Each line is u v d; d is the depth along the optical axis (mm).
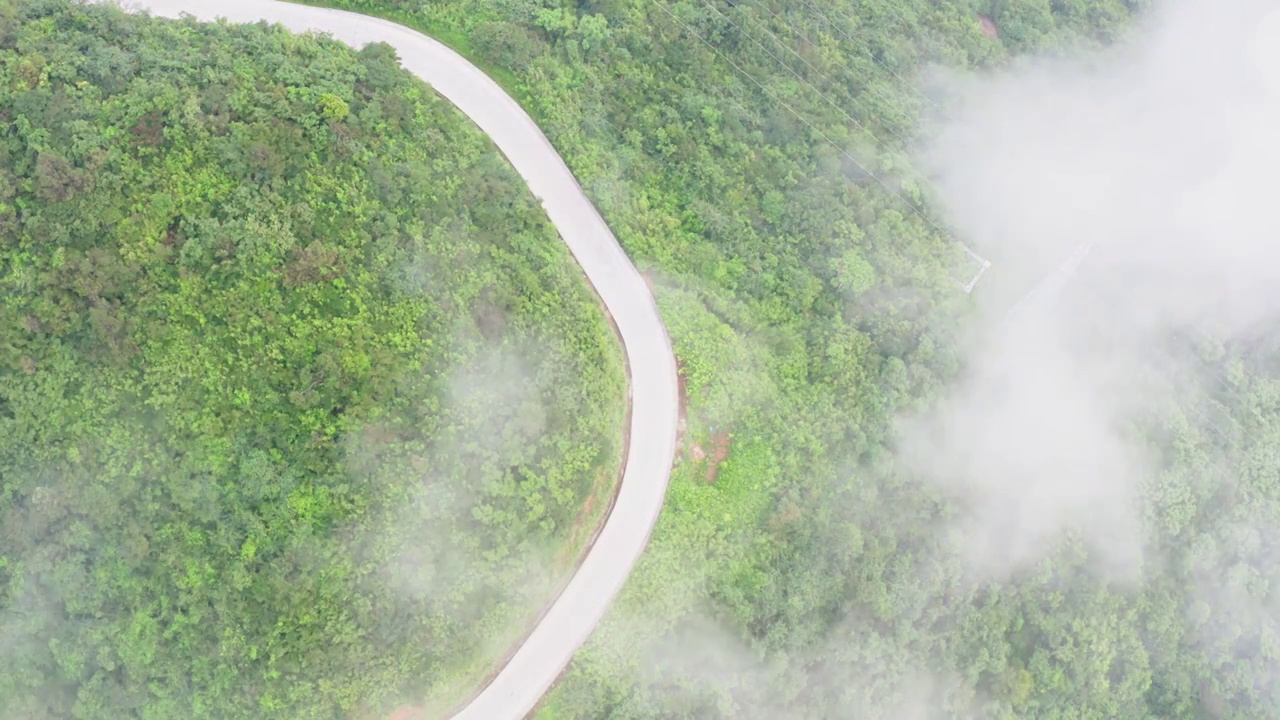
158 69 53688
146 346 51312
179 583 51094
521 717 56500
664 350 62625
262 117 53969
